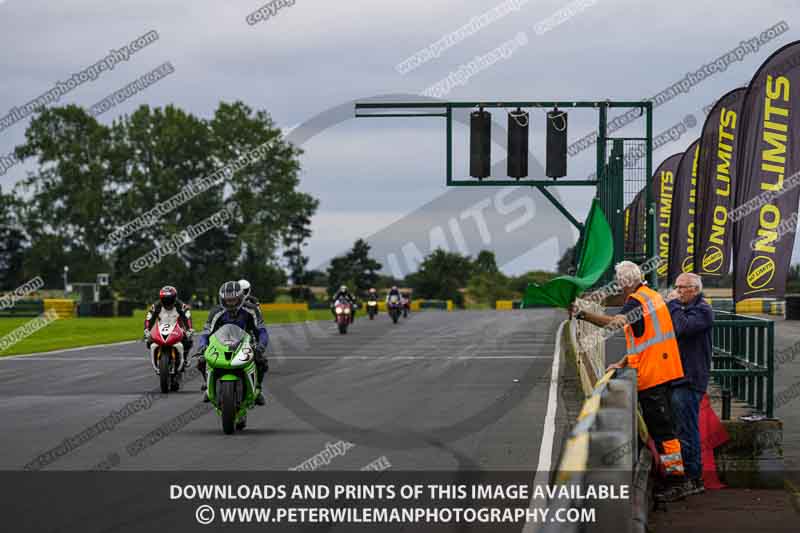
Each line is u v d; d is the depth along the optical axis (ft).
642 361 65.67
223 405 91.04
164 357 130.52
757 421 71.82
